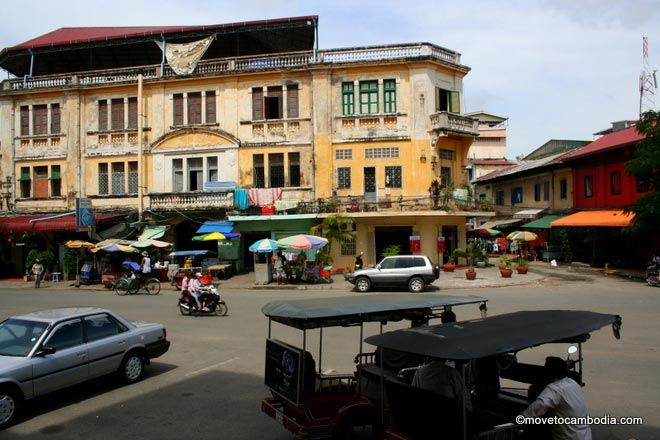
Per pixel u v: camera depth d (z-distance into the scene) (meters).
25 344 8.38
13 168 33.59
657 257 24.36
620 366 10.03
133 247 27.28
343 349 11.74
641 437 6.73
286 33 32.69
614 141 32.50
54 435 7.27
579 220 31.03
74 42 32.66
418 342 5.23
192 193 30.05
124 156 32.31
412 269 22.97
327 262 27.38
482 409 6.34
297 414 6.59
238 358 11.39
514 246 41.78
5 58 35.06
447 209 28.91
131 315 17.38
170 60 31.73
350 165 30.25
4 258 33.12
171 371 10.50
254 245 25.53
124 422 7.73
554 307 17.19
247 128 31.17
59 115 33.25
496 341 5.11
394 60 29.64
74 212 31.92
